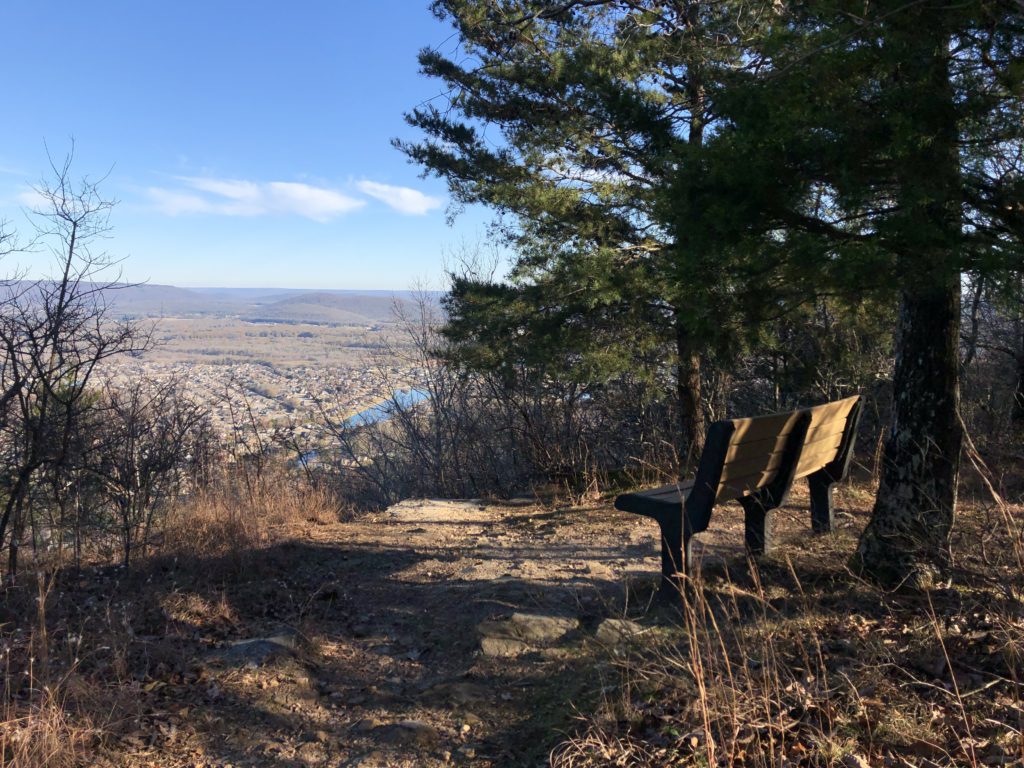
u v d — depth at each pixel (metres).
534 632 3.88
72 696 2.99
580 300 7.73
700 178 3.42
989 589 3.36
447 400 12.86
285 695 3.30
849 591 3.66
